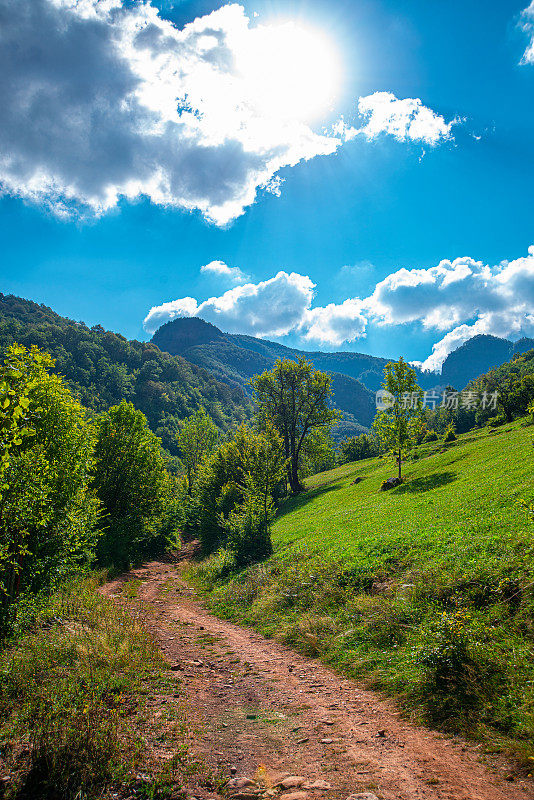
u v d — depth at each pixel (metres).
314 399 63.31
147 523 39.47
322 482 67.69
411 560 15.26
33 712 6.86
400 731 7.03
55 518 17.50
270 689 9.52
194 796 5.13
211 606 20.86
